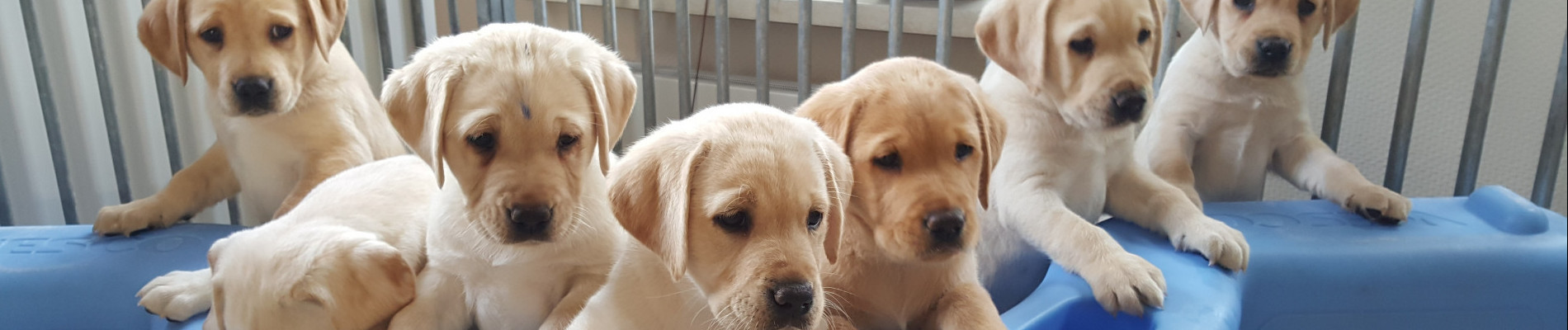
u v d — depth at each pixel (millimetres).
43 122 2018
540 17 1995
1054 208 1434
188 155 2146
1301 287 1523
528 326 1266
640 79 2514
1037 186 1467
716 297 920
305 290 1124
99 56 1875
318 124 1612
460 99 1075
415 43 2188
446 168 1249
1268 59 1577
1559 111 1896
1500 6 1812
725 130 949
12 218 1943
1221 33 1661
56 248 1562
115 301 1481
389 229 1312
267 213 1727
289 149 1618
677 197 902
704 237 918
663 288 1062
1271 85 1743
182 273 1432
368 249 1176
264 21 1469
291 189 1678
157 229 1658
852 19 1868
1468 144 1931
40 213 2057
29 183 2020
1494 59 1850
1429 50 2195
